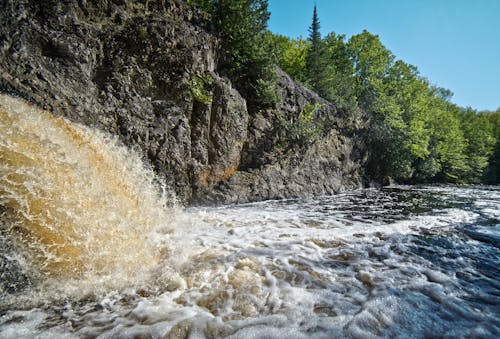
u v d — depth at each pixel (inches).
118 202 188.7
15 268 119.3
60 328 99.5
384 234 219.9
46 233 129.9
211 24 443.5
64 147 172.1
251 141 458.3
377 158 787.4
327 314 107.2
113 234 159.0
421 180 972.6
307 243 194.7
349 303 115.3
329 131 629.9
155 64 358.3
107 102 315.3
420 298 119.2
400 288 128.3
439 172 1072.2
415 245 191.9
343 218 289.4
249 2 469.7
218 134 407.2
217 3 455.5
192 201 381.7
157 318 105.7
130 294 124.5
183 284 133.1
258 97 479.2
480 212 327.6
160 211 260.8
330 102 686.5
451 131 1046.4
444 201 437.1
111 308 113.3
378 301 116.0
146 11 376.2
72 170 161.5
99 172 192.9
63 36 292.4
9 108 160.4
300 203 414.9
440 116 1076.5
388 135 780.0
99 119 304.7
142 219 211.6
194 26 419.2
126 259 149.1
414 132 829.2
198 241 197.0
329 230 232.8
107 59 328.2
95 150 216.1
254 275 142.3
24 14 272.7
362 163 729.0
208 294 124.0
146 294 124.9
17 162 132.3
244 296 121.7
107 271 137.2
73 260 132.5
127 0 359.3
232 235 215.3
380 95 858.1
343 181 637.3
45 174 141.9
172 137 359.6
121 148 310.5
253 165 458.3
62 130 192.5
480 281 137.0
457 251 180.7
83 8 318.0
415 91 980.6
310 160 554.6
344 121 675.4
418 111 938.7
